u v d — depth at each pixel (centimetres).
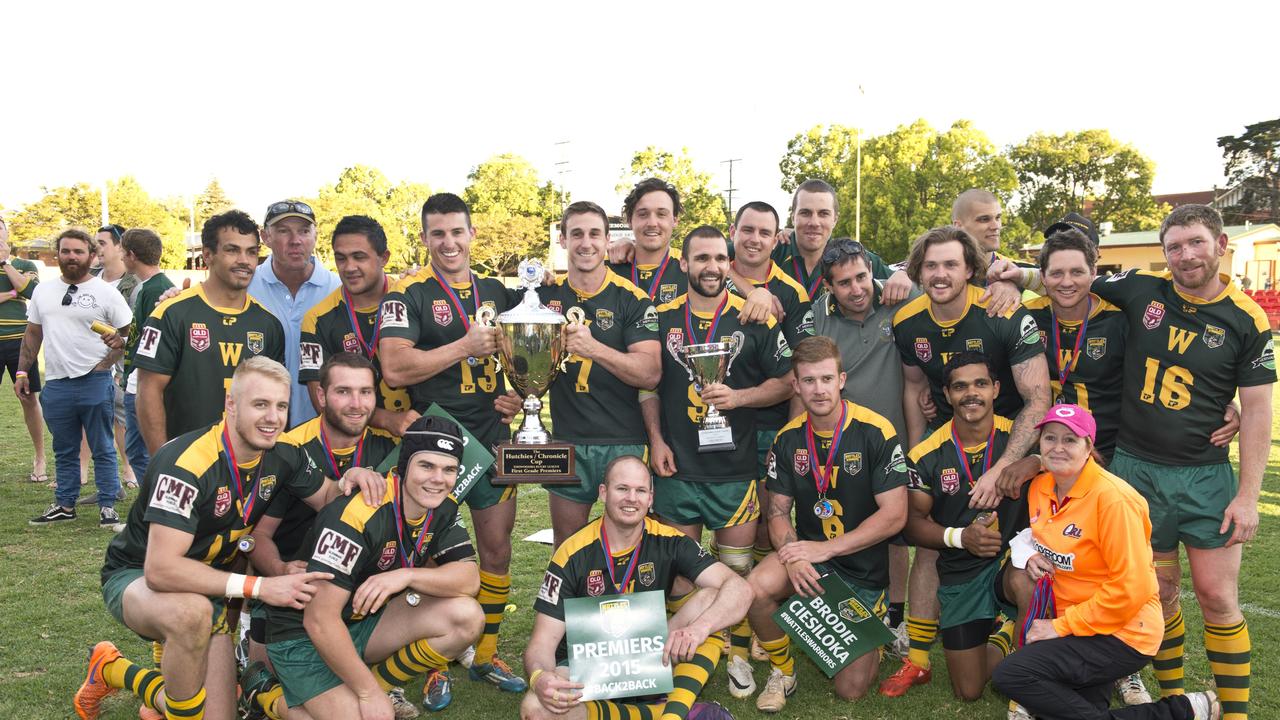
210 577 318
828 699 394
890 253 4181
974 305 410
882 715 377
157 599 318
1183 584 544
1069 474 339
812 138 5006
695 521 432
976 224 515
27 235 4919
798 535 431
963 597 387
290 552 401
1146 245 4416
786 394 426
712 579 363
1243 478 349
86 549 590
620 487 345
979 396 383
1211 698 340
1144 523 329
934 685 408
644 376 413
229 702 341
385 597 330
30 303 737
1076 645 329
